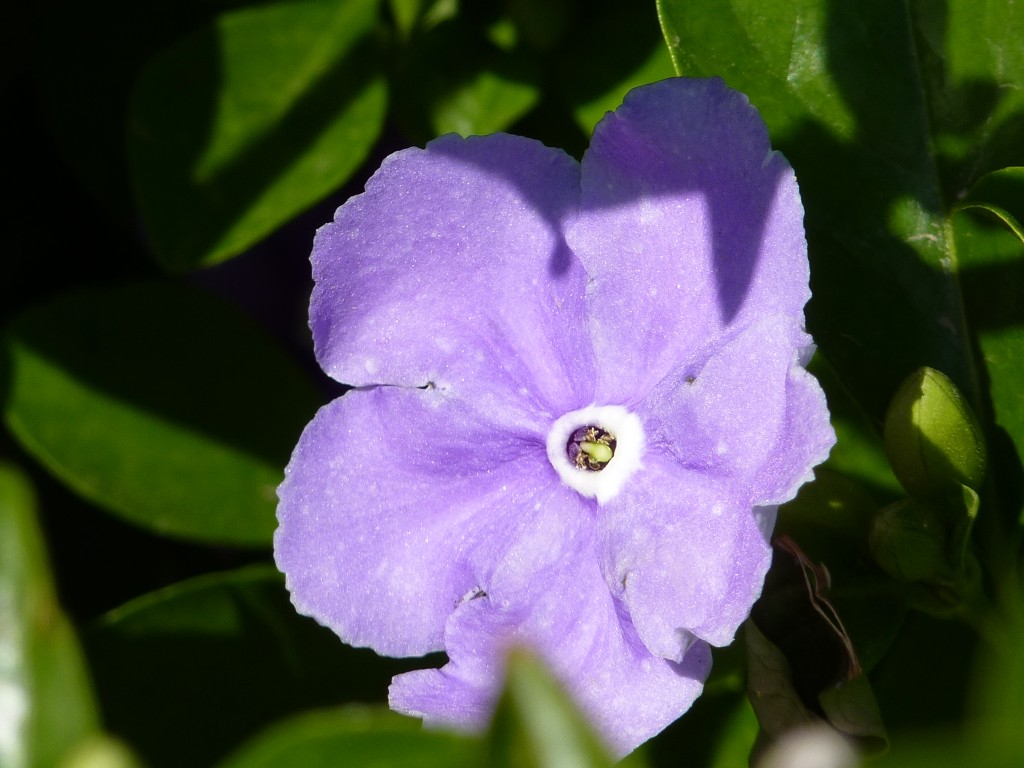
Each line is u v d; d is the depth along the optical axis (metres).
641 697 0.17
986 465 0.19
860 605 0.18
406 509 0.18
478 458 0.18
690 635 0.16
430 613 0.18
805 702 0.17
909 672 0.19
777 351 0.16
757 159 0.16
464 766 0.13
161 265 0.20
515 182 0.17
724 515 0.16
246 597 0.20
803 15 0.19
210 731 0.19
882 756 0.16
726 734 0.19
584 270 0.17
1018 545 0.19
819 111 0.19
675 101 0.17
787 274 0.16
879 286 0.19
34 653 0.14
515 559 0.18
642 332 0.17
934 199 0.19
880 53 0.19
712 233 0.17
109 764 0.13
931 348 0.19
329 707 0.20
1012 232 0.19
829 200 0.19
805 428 0.16
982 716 0.13
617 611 0.17
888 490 0.20
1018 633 0.18
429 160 0.17
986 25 0.19
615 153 0.17
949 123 0.19
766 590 0.17
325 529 0.17
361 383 0.18
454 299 0.18
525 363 0.18
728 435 0.17
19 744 0.14
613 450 0.18
